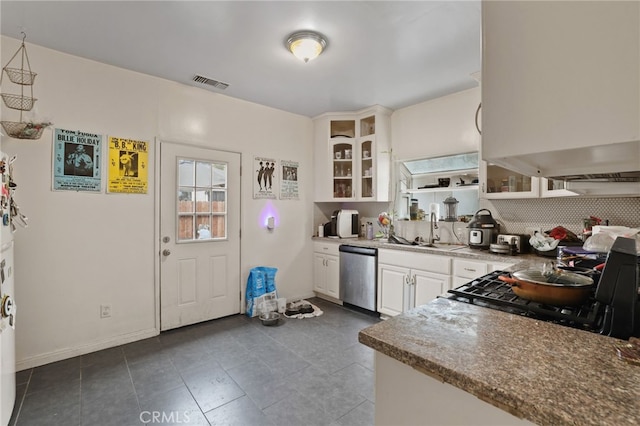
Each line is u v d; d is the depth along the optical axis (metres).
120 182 2.73
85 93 2.56
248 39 2.28
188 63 2.65
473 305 1.18
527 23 0.57
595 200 2.58
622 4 0.48
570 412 0.57
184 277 3.12
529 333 0.93
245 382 2.14
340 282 3.82
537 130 0.56
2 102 2.23
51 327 2.41
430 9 1.93
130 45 2.36
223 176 3.39
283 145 3.92
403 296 3.16
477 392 0.68
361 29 2.15
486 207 3.21
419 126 3.65
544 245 2.48
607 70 0.50
